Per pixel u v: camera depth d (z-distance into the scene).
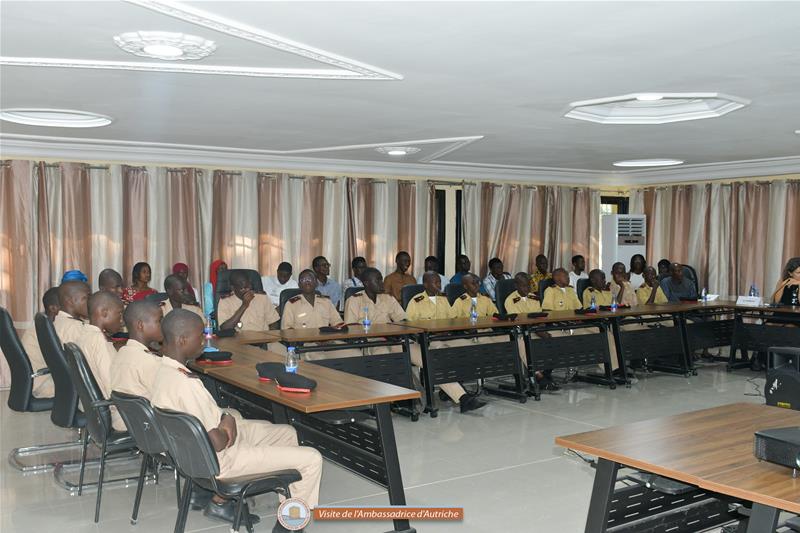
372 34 3.60
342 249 9.30
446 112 5.75
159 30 3.54
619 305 8.29
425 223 9.87
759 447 2.38
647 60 4.11
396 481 3.61
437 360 6.43
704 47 3.83
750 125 6.40
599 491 2.68
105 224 7.94
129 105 5.46
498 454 5.21
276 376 3.64
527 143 7.55
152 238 8.14
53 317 5.29
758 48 3.86
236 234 8.64
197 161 8.25
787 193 9.42
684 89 4.89
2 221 7.43
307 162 8.88
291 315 6.66
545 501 4.27
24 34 3.62
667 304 8.70
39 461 4.98
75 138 7.20
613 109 6.13
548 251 10.80
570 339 7.34
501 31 3.53
